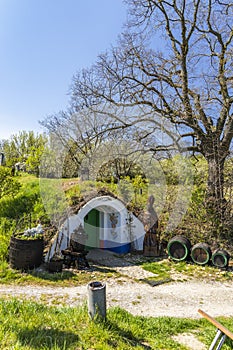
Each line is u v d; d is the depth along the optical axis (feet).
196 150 36.22
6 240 24.43
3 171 35.50
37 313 11.48
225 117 34.99
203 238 29.48
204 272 23.71
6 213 31.40
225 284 21.35
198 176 34.45
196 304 17.54
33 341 8.52
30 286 18.69
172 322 13.78
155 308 16.60
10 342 8.21
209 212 30.32
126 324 11.74
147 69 37.09
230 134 33.73
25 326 9.62
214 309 16.85
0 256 22.61
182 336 12.46
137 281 21.27
